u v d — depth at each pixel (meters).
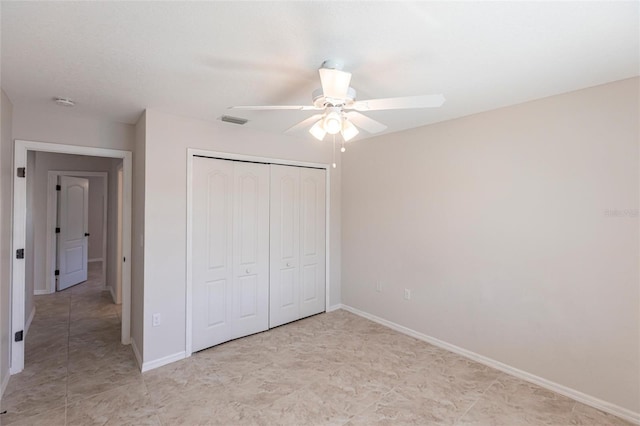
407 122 3.23
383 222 3.80
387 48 1.75
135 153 3.20
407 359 2.99
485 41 1.67
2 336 2.38
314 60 1.88
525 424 2.12
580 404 2.33
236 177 3.40
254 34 1.60
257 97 2.50
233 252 3.38
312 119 2.19
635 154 2.13
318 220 4.16
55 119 2.85
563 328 2.44
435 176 3.26
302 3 1.36
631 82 2.13
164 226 2.88
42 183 5.09
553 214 2.48
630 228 2.15
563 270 2.44
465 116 3.00
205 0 1.33
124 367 2.82
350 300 4.26
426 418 2.17
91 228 7.98
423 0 1.34
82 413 2.20
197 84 2.24
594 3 1.35
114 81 2.19
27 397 2.37
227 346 3.25
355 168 4.16
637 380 2.13
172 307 2.94
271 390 2.49
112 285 5.00
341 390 2.49
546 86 2.29
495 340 2.83
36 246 5.08
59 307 4.47
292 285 3.91
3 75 2.08
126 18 1.47
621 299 2.19
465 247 3.03
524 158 2.63
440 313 3.24
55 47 1.73
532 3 1.36
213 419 2.15
